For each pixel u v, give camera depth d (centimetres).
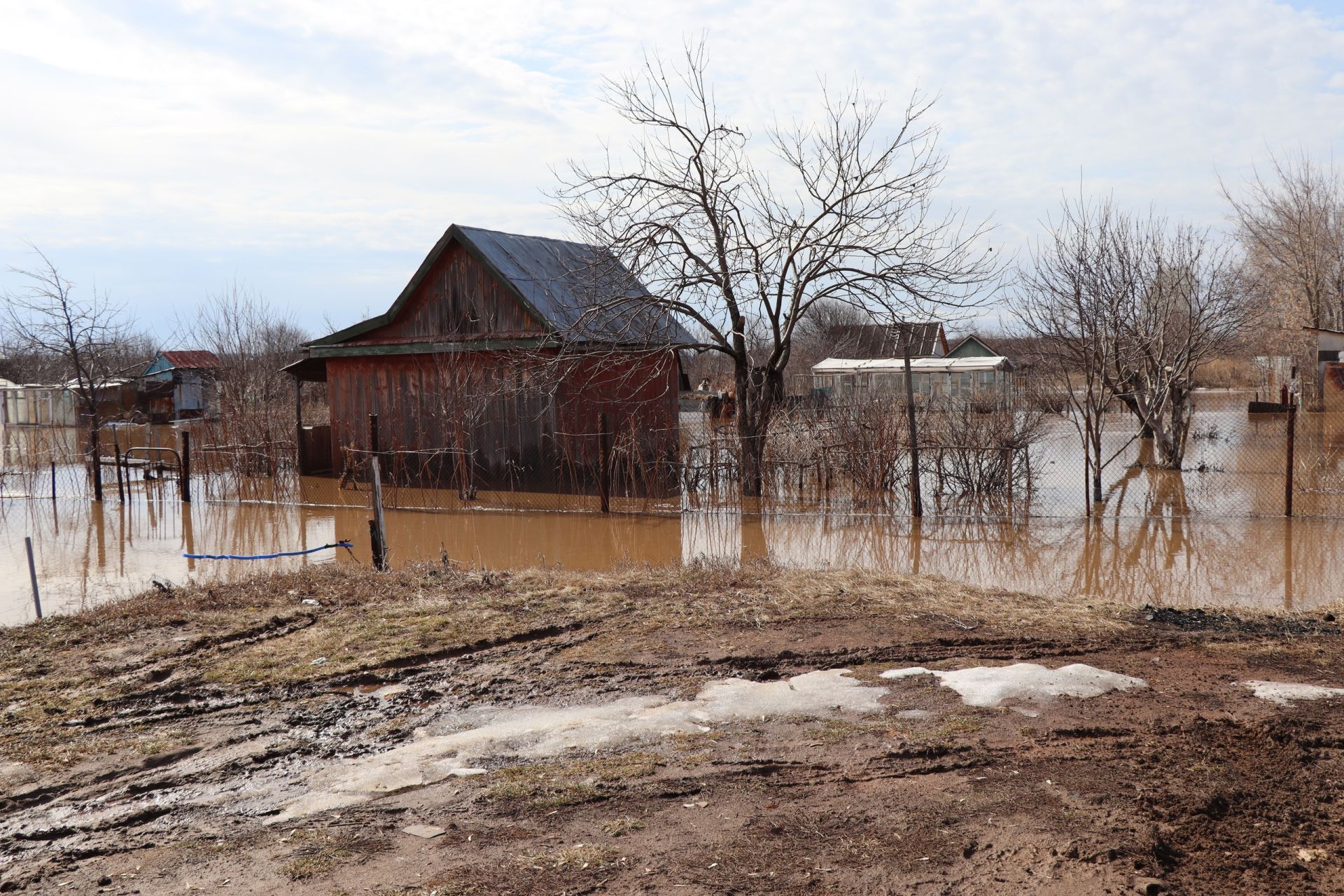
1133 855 413
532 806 496
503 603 925
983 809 468
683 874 417
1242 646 757
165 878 441
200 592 998
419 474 2080
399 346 2105
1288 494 1482
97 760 593
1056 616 850
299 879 429
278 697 702
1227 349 2662
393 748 602
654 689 688
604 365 1972
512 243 2095
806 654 750
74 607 1072
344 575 1062
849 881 407
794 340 5244
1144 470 2112
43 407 4266
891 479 1764
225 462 2473
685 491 1844
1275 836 436
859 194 1712
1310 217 3675
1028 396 2516
